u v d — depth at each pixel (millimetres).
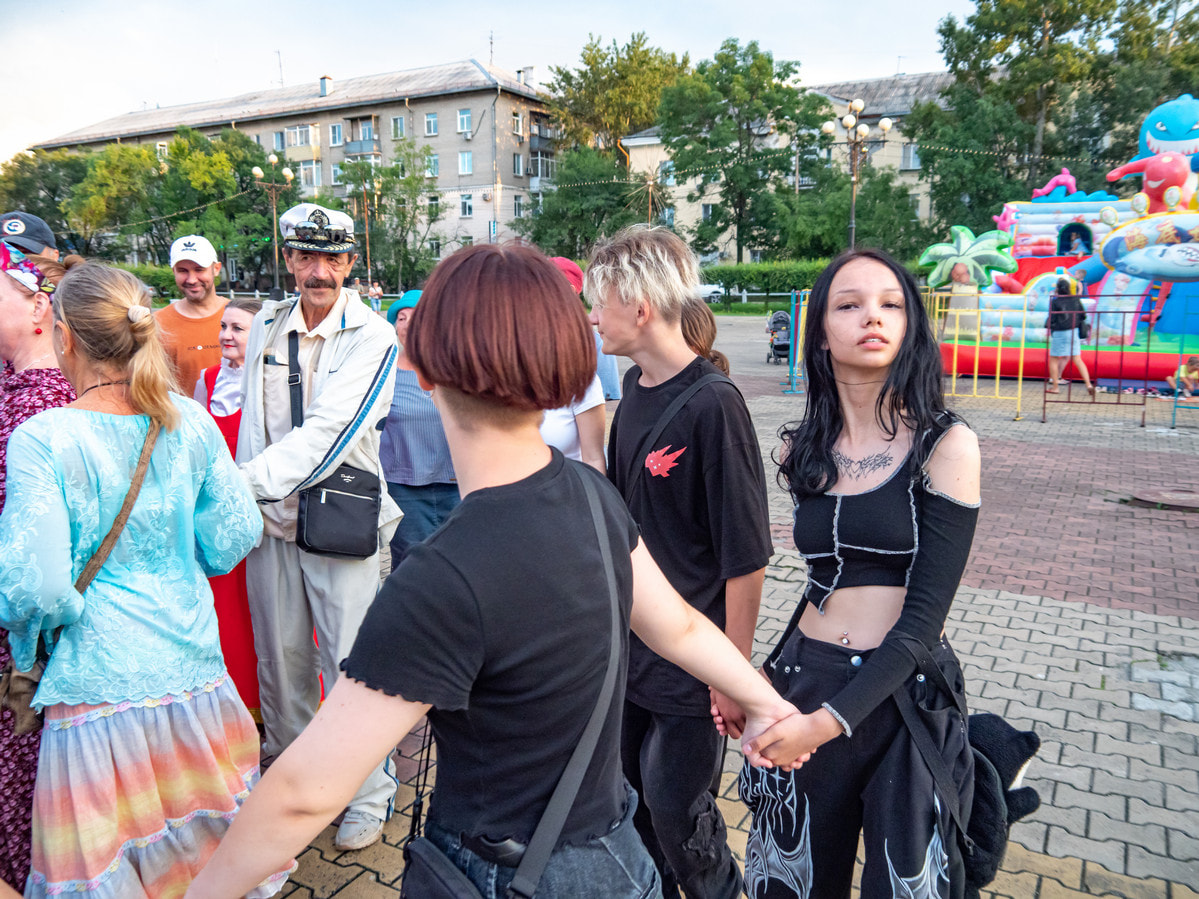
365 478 2723
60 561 1777
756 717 1449
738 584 1973
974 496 1645
